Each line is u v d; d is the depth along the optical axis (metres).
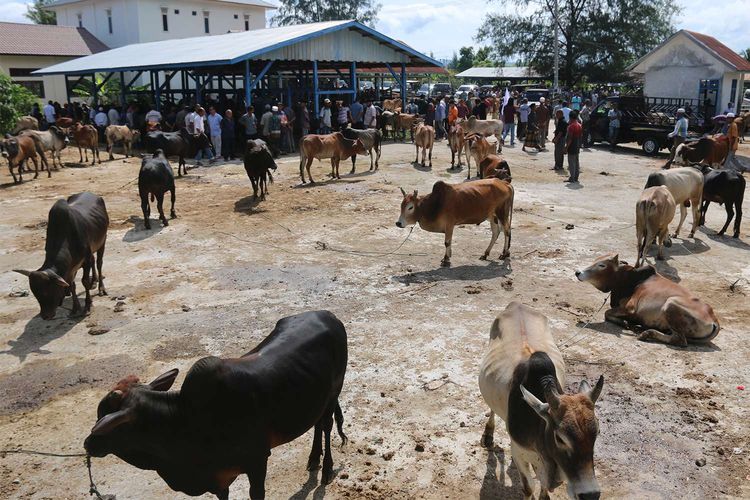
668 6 50.28
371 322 8.12
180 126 23.88
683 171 11.45
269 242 11.81
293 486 5.07
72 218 8.27
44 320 8.39
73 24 48.72
